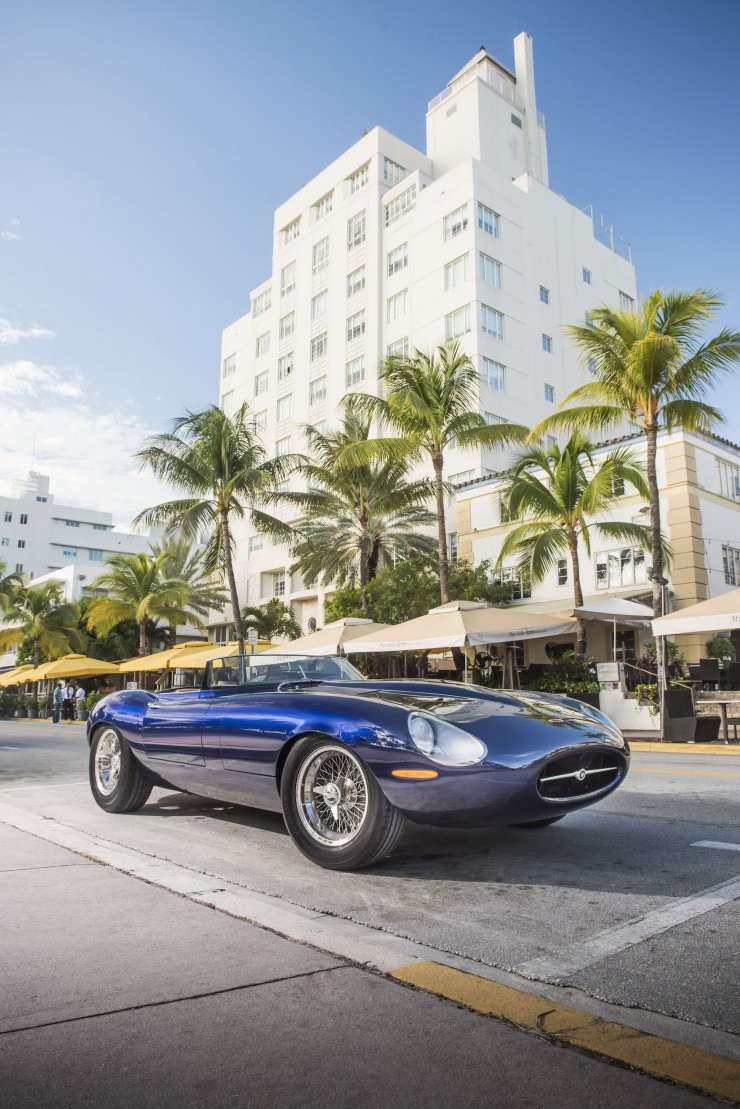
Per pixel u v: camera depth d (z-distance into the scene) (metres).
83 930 2.75
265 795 4.06
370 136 40.28
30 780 7.78
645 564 20.36
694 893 3.18
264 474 22.00
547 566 18.55
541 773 3.42
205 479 22.33
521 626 13.22
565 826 4.68
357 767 3.60
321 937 2.65
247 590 43.50
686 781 6.91
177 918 2.89
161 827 4.76
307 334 42.97
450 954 2.49
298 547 27.27
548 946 2.57
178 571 39.41
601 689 14.53
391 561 26.66
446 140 41.41
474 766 3.31
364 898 3.17
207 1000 2.14
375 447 18.09
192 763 4.47
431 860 3.84
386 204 39.25
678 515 19.73
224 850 4.09
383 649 13.80
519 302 35.19
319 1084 1.70
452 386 18.06
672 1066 1.76
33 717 37.09
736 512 21.44
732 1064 1.77
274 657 5.03
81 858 3.90
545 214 37.97
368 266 39.03
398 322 37.06
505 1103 1.62
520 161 41.88
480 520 25.33
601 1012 2.05
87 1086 1.70
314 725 3.68
